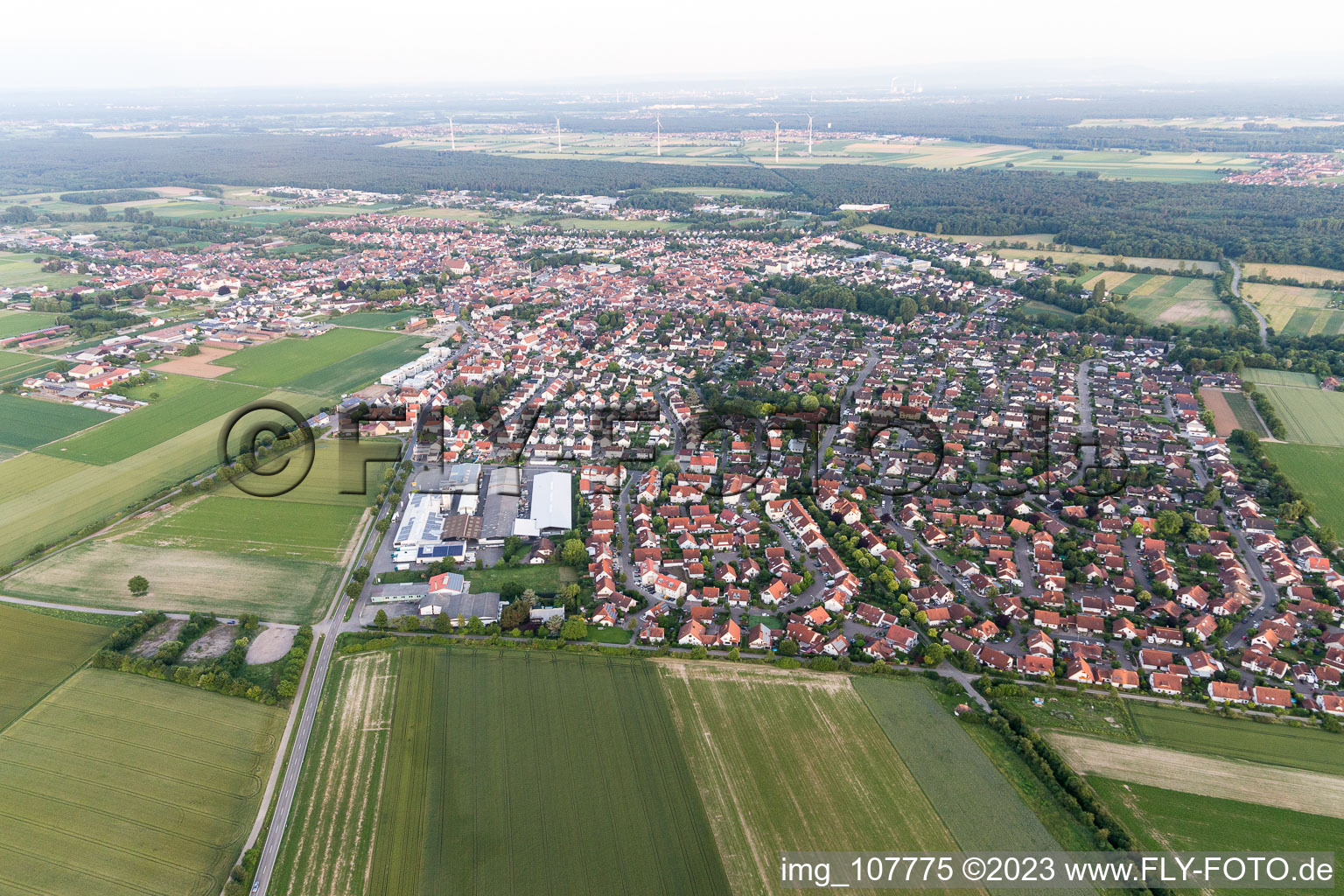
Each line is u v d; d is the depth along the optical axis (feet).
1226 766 448.65
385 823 403.13
